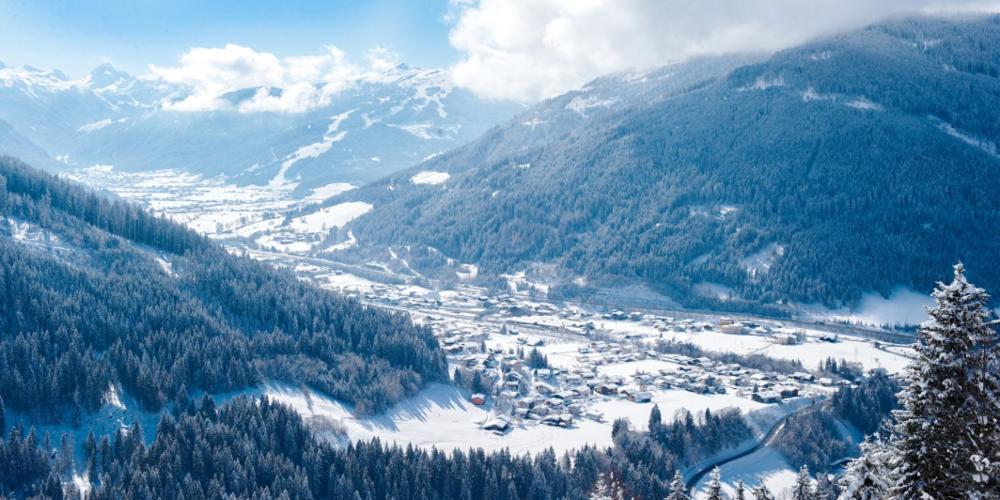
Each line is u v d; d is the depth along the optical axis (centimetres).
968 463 4941
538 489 19062
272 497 18138
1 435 19500
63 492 18025
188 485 17888
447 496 19225
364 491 19000
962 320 4906
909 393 5169
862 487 5334
